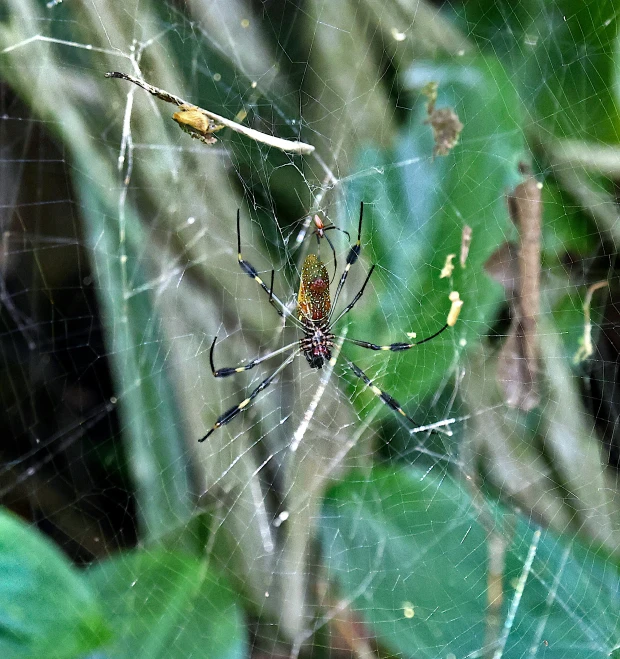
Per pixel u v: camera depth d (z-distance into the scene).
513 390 0.86
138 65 0.85
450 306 0.85
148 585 0.81
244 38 0.86
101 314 0.86
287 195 0.86
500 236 0.84
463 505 0.85
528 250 0.85
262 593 0.84
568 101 0.85
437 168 0.85
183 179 0.86
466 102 0.84
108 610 0.80
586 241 0.85
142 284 0.86
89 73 0.85
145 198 0.86
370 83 0.85
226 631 0.81
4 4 0.84
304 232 0.86
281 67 0.86
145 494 0.85
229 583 0.83
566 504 0.85
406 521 0.84
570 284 0.85
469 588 0.84
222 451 0.86
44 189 0.86
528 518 0.85
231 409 0.86
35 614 0.80
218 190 0.86
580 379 0.86
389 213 0.85
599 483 0.85
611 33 0.84
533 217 0.85
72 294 0.86
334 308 0.86
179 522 0.85
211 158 0.86
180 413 0.86
